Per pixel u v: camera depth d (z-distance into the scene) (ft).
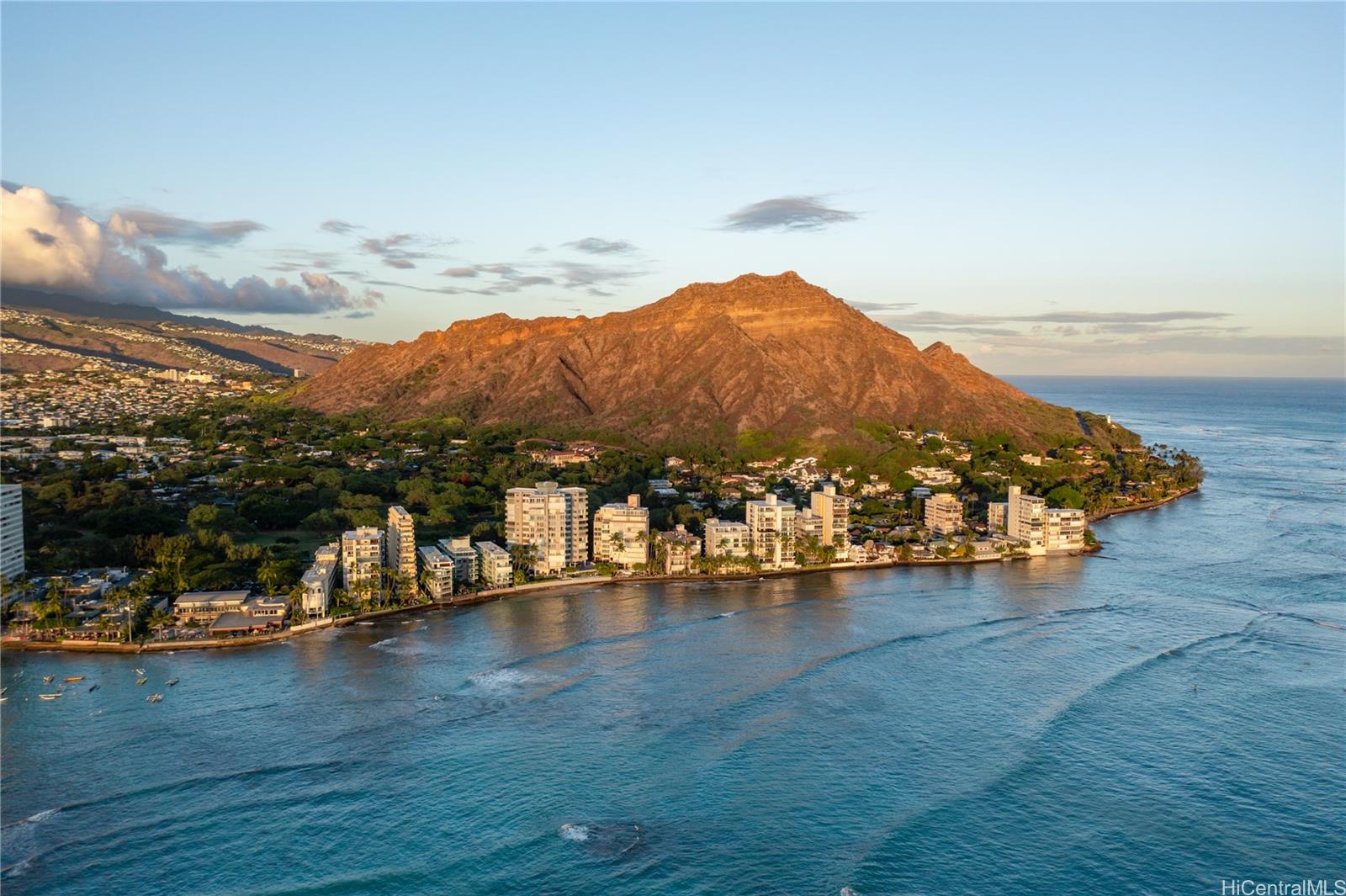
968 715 637.30
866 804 521.65
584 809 513.45
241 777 543.39
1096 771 561.43
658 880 452.35
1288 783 548.31
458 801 520.42
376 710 638.12
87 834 484.74
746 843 483.51
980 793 534.78
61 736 592.19
